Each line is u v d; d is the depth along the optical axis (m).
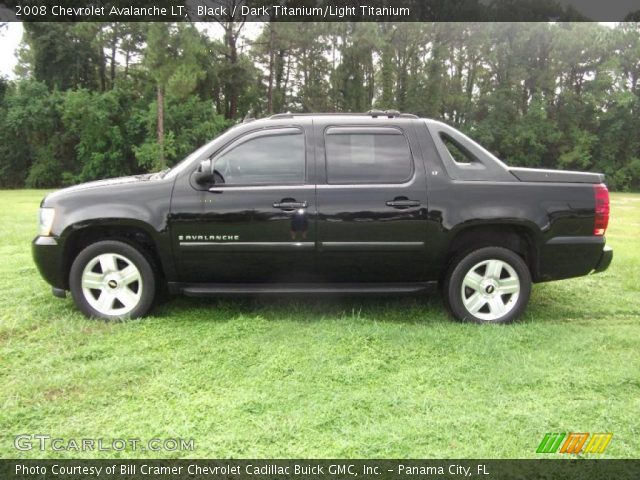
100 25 30.31
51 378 3.22
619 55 41.31
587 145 39.28
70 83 36.22
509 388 3.17
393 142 4.28
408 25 36.84
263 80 37.53
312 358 3.58
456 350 3.73
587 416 2.84
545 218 4.17
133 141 34.69
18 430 2.71
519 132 39.09
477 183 4.20
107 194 4.21
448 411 2.88
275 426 2.74
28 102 34.78
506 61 40.00
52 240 4.21
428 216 4.14
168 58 25.81
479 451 2.53
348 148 4.26
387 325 4.21
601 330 4.21
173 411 2.88
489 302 4.32
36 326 4.18
